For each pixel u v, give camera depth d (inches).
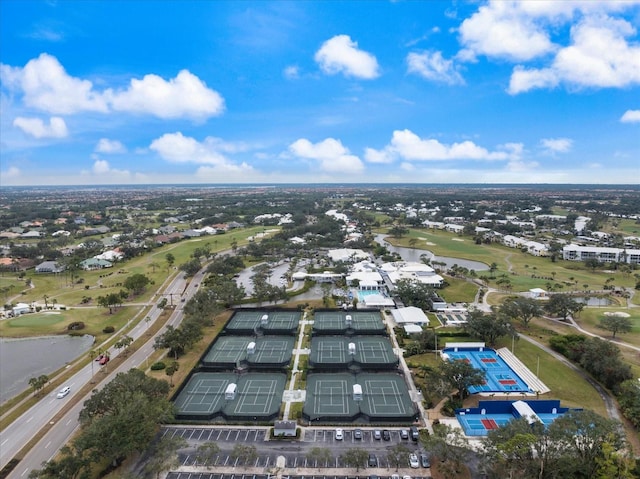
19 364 5723.4
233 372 5349.4
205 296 7386.8
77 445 3321.9
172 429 4128.9
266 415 4303.6
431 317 7199.8
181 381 5022.1
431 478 3459.6
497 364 5472.4
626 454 3272.6
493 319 6008.9
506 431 3344.0
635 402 4030.5
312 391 4852.4
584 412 3339.1
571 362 5408.5
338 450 3806.6
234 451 3506.4
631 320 6815.9
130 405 3713.1
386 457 3688.5
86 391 4859.7
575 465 3129.9
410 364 5423.2
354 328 6638.8
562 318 7022.6
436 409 4463.6
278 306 7775.6
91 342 6441.9
